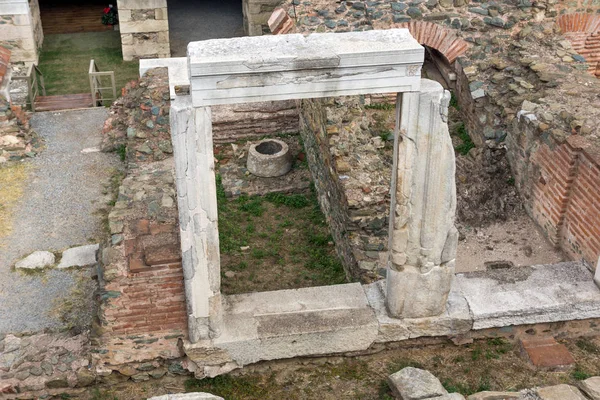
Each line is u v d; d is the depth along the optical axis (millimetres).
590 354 6629
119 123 10258
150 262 5773
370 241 7898
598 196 7289
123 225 6305
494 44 10594
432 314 6441
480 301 6582
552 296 6633
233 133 11430
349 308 6473
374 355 6598
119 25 17766
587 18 11328
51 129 10719
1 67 11852
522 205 8914
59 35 18219
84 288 7605
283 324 6262
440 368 6480
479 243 8398
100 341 6105
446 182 5742
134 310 6000
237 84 5066
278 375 6418
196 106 5074
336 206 8648
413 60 5219
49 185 9320
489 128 9539
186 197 5367
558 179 7938
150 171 8344
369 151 8648
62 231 8516
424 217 5879
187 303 5902
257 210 9844
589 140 7691
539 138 8344
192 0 20797
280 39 5305
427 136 5520
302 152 11039
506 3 10641
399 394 5961
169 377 6395
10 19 15453
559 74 9477
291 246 9102
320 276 8477
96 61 16906
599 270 6684
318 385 6320
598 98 8836
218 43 5211
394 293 6266
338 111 8906
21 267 7879
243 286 8305
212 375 6328
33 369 6262
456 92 10914
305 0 10578
